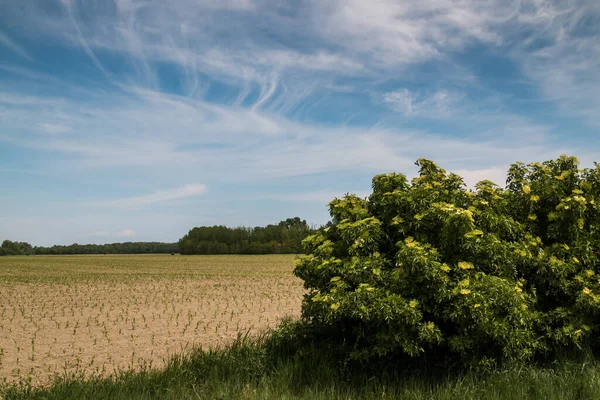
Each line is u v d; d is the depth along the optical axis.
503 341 7.02
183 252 128.88
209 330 14.61
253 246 123.50
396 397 6.70
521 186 9.27
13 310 19.45
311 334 9.23
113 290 27.84
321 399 6.55
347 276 7.68
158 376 7.74
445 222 7.33
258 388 7.15
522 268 8.44
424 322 7.14
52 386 7.84
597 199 8.70
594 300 7.61
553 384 6.69
